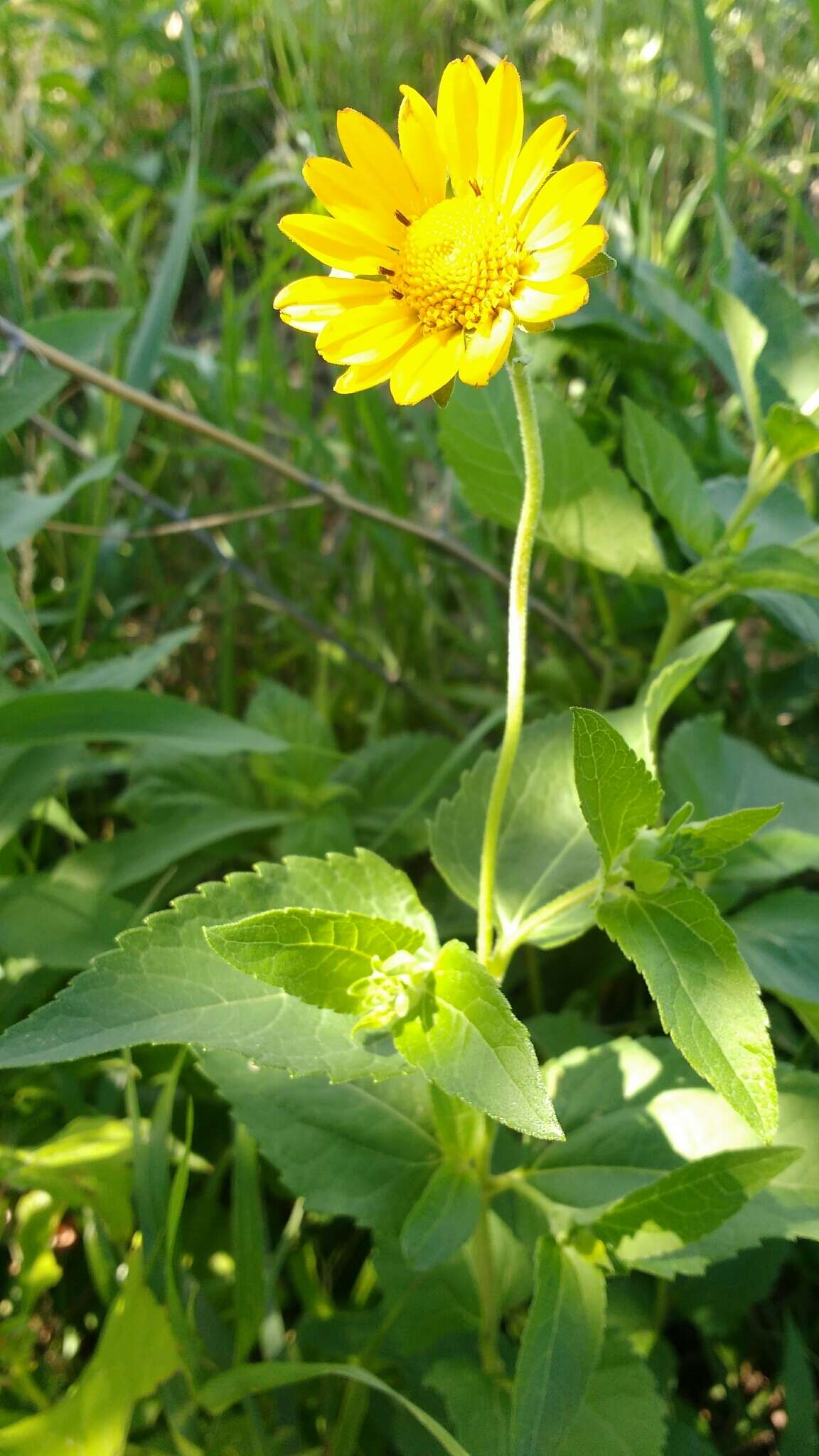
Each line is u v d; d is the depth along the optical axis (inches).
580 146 16.7
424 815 13.1
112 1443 7.6
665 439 11.1
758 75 17.0
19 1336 9.0
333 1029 7.2
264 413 19.4
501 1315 9.2
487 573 14.2
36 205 17.9
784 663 15.8
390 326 6.7
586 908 8.3
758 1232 7.9
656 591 14.3
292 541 16.7
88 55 22.5
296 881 7.8
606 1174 8.6
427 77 18.2
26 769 11.0
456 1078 6.5
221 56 19.9
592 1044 11.0
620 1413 7.9
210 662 17.1
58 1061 6.6
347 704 16.1
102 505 14.2
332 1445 8.6
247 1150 8.7
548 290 6.1
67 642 15.1
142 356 13.9
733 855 10.5
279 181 16.5
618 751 6.5
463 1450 6.9
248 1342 8.3
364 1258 10.8
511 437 11.5
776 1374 10.2
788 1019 11.7
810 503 14.1
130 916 10.6
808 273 17.3
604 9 16.7
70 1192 9.0
